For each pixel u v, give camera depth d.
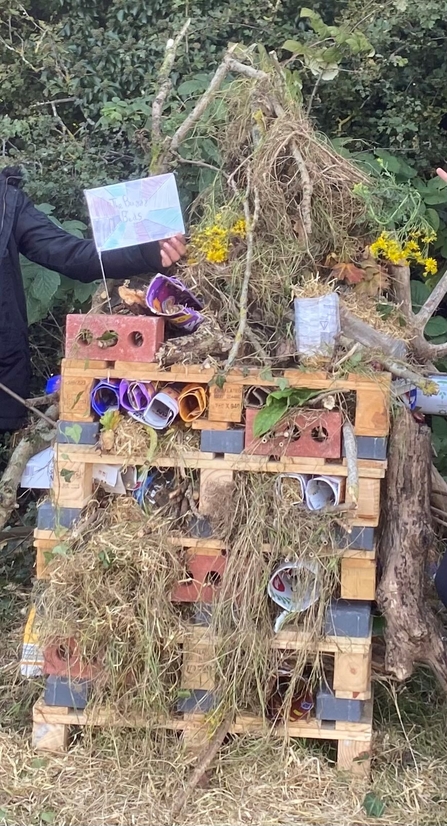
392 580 2.08
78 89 3.59
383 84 3.51
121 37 3.63
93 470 2.07
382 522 2.17
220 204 2.34
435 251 3.46
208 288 2.17
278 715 2.05
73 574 2.00
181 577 2.01
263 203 2.07
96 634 1.97
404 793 1.97
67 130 3.52
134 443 2.01
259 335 2.09
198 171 2.99
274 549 1.96
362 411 1.94
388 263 2.25
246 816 1.90
